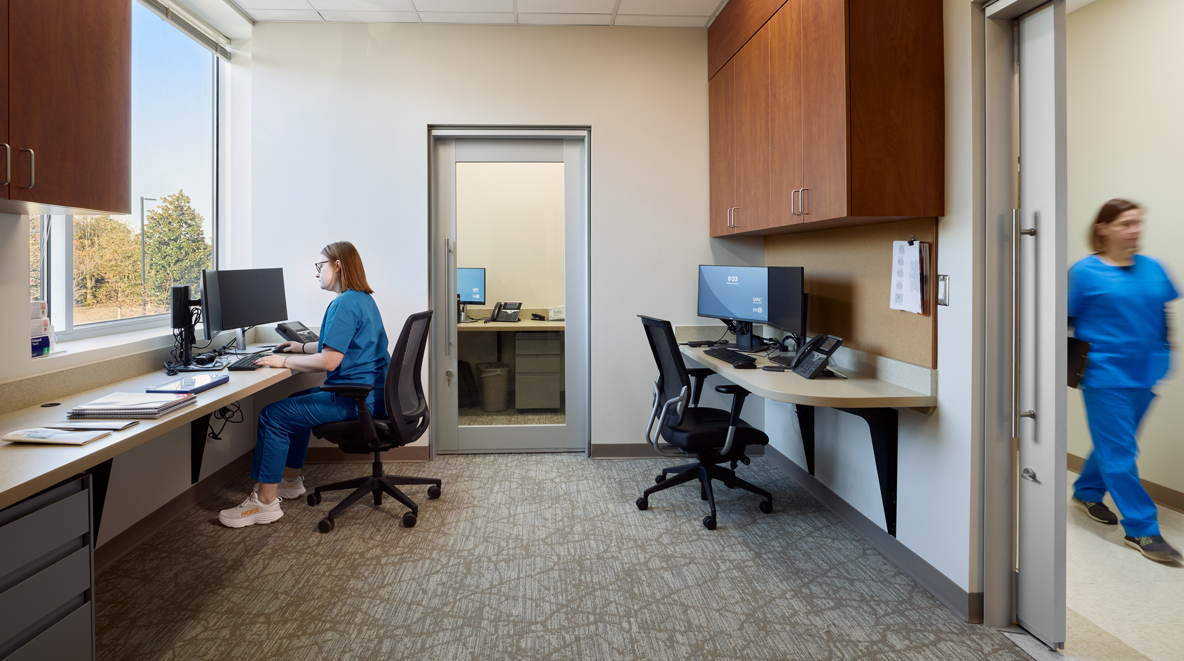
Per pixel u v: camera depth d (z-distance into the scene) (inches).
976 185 73.4
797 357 102.9
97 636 70.2
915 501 85.7
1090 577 84.3
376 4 124.6
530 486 122.4
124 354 92.9
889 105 79.2
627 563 90.0
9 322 73.5
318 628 72.7
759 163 109.2
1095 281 86.4
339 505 101.8
